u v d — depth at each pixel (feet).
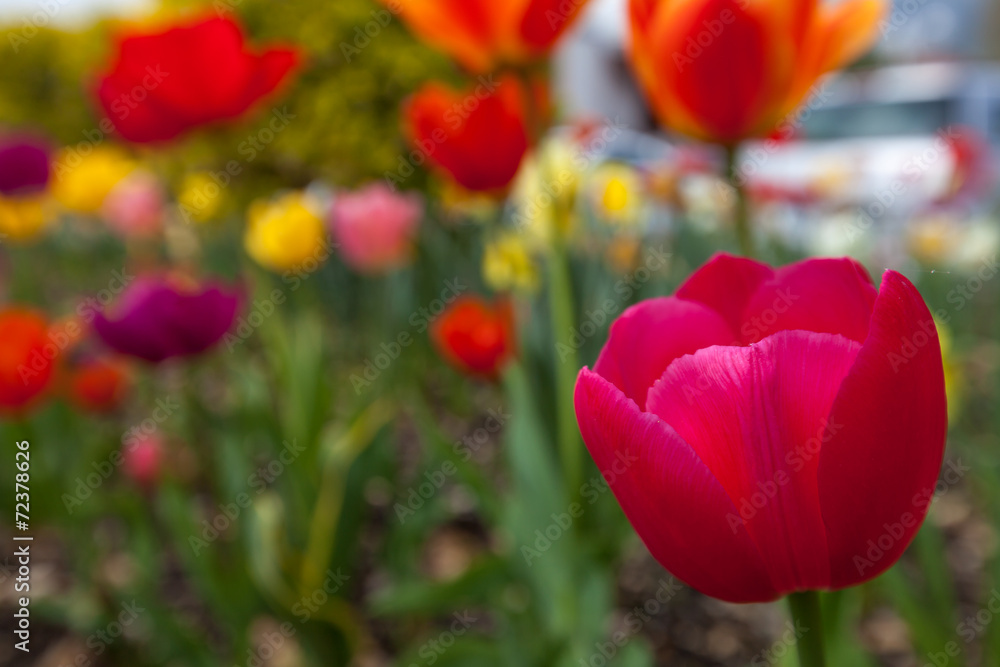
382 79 4.91
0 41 8.37
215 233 5.03
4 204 3.68
